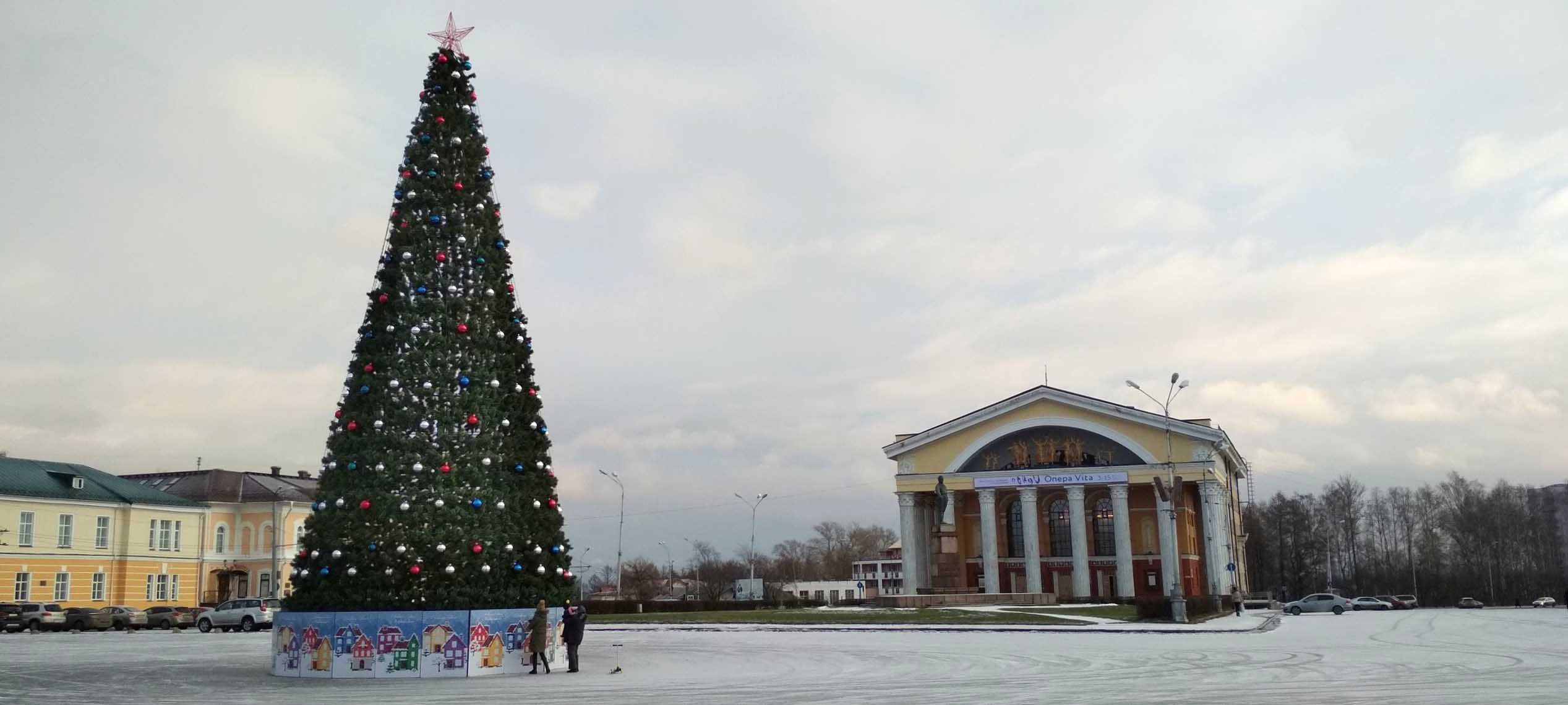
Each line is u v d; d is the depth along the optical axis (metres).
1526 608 78.25
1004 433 73.31
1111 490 70.56
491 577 21.38
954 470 73.94
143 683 19.50
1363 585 116.44
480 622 20.98
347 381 21.91
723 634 36.78
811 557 180.00
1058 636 34.12
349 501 20.89
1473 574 111.25
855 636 34.75
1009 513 77.50
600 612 55.94
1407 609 76.19
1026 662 22.95
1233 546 81.88
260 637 41.12
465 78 23.42
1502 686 16.61
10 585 61.03
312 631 20.78
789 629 40.56
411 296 21.66
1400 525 122.75
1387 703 14.67
